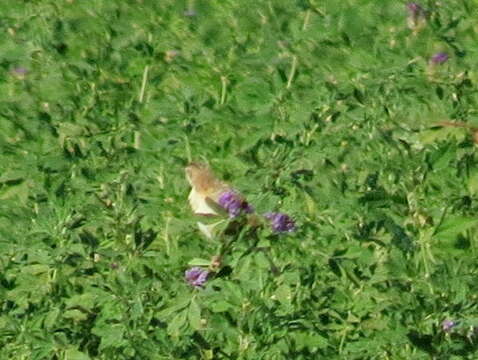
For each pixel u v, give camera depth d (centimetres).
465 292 1220
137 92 1812
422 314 1230
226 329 1234
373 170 1248
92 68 1717
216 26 2214
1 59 1981
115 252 1249
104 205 1277
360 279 1245
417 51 1545
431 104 1322
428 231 1231
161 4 2325
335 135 1286
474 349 1234
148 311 1251
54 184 1300
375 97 1304
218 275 1237
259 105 1662
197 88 1933
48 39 1998
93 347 1267
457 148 1276
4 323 1259
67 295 1262
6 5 2392
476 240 1252
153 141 1457
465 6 1823
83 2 2361
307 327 1240
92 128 1474
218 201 1276
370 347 1239
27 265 1273
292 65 1664
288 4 2253
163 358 1241
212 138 1633
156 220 1341
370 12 2108
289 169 1262
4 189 1360
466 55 1496
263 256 1231
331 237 1245
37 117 1579
